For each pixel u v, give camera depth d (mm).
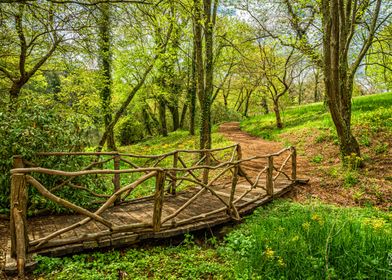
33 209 5418
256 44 18453
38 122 5711
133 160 15359
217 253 4742
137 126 27828
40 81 13227
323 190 8273
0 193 5258
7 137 5328
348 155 9297
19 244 3607
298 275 3854
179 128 30344
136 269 4008
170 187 7398
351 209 6684
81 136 6496
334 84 8812
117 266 3982
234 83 34094
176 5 10539
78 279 3619
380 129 11570
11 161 5129
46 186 5445
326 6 8094
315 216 4613
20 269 3561
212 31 11672
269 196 7230
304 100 46531
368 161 9523
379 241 4254
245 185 8438
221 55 17109
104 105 14500
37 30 10094
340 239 4207
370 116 13062
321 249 4086
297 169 10398
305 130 15219
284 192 7988
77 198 5754
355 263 3879
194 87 22531
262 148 14656
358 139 11250
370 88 32344
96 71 13078
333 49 8555
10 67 10898
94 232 4602
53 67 11766
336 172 9164
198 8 10648
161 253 4547
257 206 6641
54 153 5434
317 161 10914
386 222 5902
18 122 5547
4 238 4555
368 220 4988
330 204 7234
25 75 9852
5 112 5816
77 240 4176
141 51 16016
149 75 18938
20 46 9742
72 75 12328
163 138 23859
